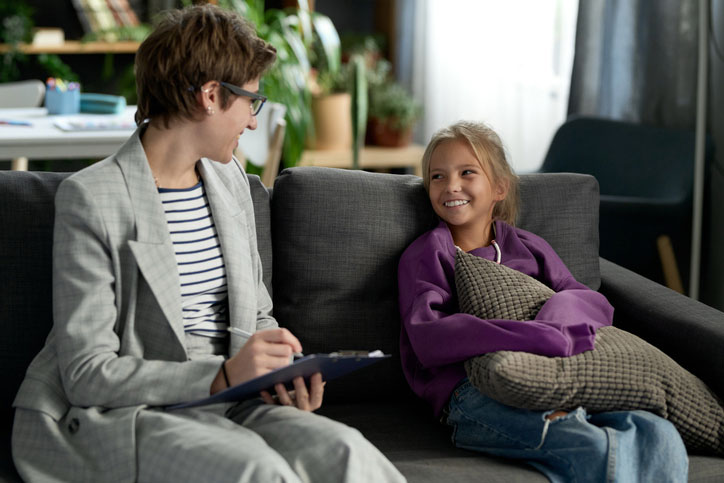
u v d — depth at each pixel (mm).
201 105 1423
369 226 1805
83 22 4168
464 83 4344
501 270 1706
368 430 1660
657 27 3131
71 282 1364
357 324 1785
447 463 1495
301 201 1782
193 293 1486
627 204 2803
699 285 3021
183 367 1368
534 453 1484
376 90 4461
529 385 1479
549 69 3896
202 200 1527
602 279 1978
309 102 4145
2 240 1583
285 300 1783
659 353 1595
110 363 1353
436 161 1830
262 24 4039
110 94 4430
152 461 1280
